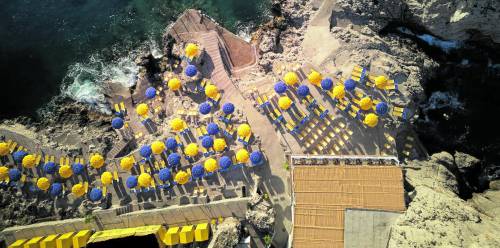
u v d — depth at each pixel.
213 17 54.91
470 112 51.59
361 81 48.03
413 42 52.06
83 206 48.34
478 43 51.09
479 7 47.00
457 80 52.03
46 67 54.41
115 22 55.31
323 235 42.81
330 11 50.78
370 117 46.72
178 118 49.22
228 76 50.75
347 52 49.16
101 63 54.38
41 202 48.66
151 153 48.44
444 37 50.97
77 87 53.78
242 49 53.19
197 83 50.75
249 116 48.94
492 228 41.38
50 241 45.97
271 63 51.19
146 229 45.31
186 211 47.00
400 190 43.28
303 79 49.28
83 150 49.78
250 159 46.97
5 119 52.91
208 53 51.59
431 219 41.56
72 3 55.56
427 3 49.06
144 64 53.09
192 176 47.34
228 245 44.09
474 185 50.75
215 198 47.38
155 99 51.84
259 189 47.41
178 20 53.16
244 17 54.72
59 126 52.12
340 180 44.22
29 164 48.81
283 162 47.94
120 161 48.72
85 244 45.84
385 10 50.66
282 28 52.94
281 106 47.91
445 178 47.78
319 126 48.31
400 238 40.66
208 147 47.72
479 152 51.22
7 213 48.44
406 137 49.38
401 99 47.66
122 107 51.56
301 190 44.25
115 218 47.41
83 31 55.22
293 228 43.34
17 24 55.34
